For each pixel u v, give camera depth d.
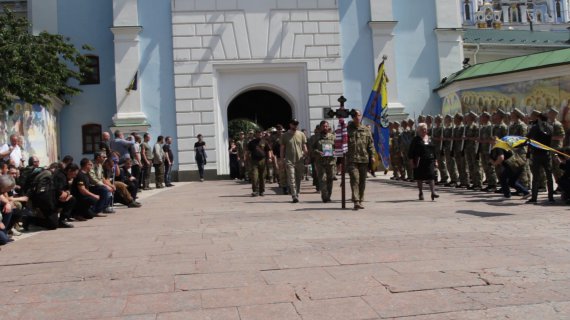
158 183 20.88
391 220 8.79
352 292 4.47
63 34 25.09
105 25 25.28
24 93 18.31
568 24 102.62
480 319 3.70
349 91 25.50
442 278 4.79
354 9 25.70
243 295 4.52
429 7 26.70
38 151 20.12
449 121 15.88
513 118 12.73
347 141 10.80
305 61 25.22
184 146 24.44
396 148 19.27
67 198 9.74
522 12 107.50
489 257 5.59
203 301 4.39
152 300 4.49
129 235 8.34
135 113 24.12
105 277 5.40
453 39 26.67
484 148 13.57
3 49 18.69
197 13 24.75
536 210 9.52
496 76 22.38
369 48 25.77
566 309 3.84
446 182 16.20
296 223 8.82
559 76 20.41
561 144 10.77
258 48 24.95
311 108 25.12
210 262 5.87
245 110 26.95
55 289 5.04
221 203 13.15
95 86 25.09
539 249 5.92
